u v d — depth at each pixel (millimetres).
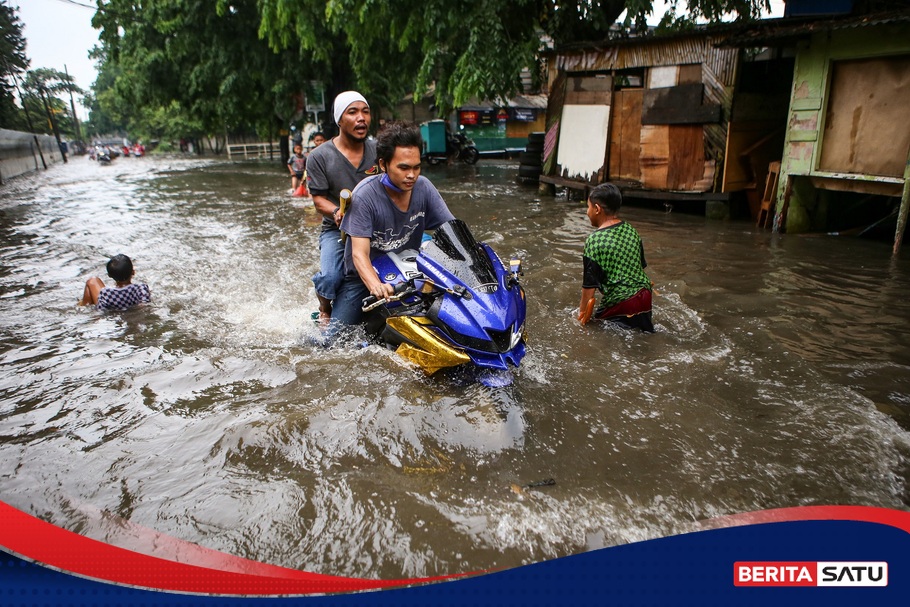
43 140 38250
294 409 3371
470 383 3422
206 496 2703
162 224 10016
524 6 13180
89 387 3814
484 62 12383
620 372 3826
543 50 13125
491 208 11031
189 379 3891
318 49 18469
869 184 7609
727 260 6797
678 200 10648
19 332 4840
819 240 7945
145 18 24141
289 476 2826
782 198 8523
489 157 30641
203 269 6805
